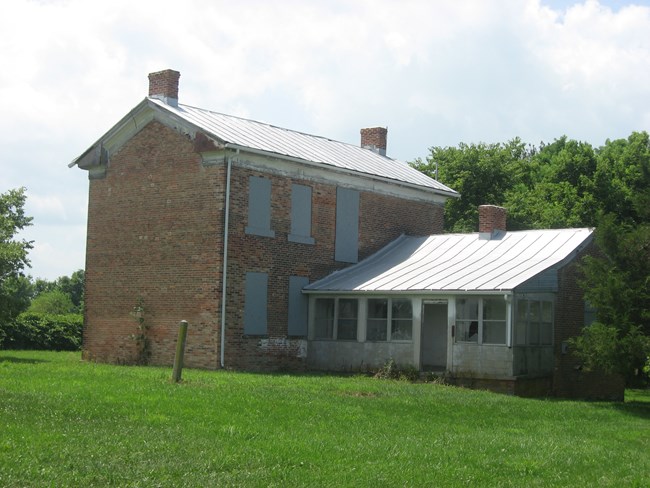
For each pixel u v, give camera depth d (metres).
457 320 27.56
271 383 22.08
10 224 32.84
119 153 31.92
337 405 18.95
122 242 31.58
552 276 28.20
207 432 14.51
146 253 30.84
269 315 30.19
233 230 29.22
